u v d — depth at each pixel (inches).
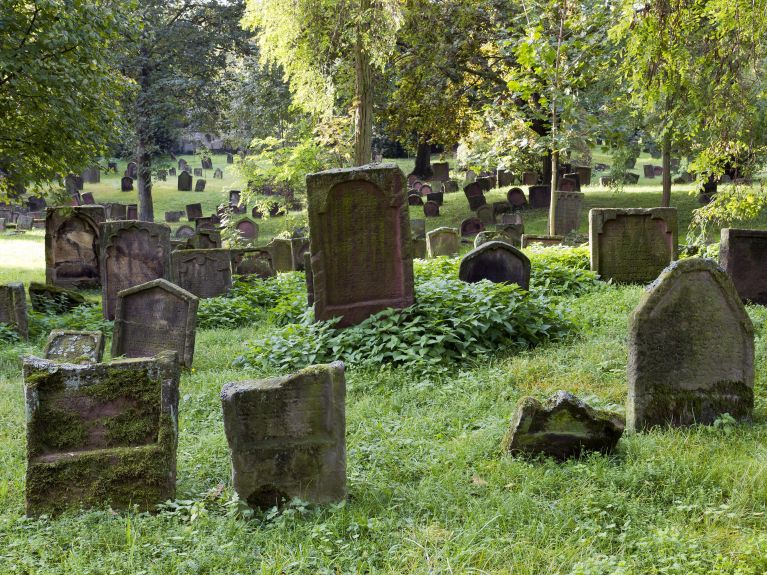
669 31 405.4
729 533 181.2
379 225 401.4
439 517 199.2
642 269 572.1
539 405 235.9
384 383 344.2
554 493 208.7
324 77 1084.5
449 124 1365.7
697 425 250.4
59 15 626.5
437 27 1209.4
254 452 206.1
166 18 1738.4
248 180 1379.2
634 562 167.9
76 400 214.7
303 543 185.0
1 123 691.4
